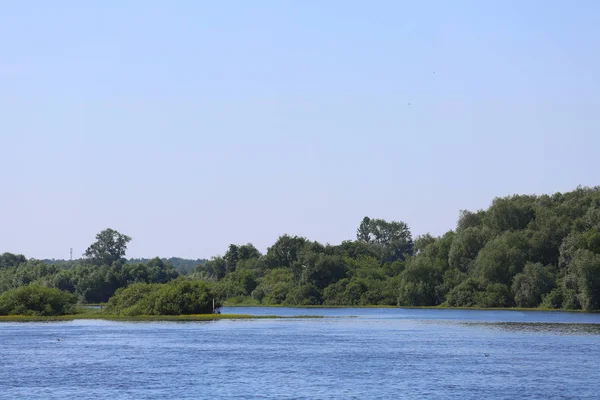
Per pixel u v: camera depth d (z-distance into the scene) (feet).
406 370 378.53
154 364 404.77
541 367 384.88
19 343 515.09
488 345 492.13
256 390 321.11
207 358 429.79
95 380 349.82
